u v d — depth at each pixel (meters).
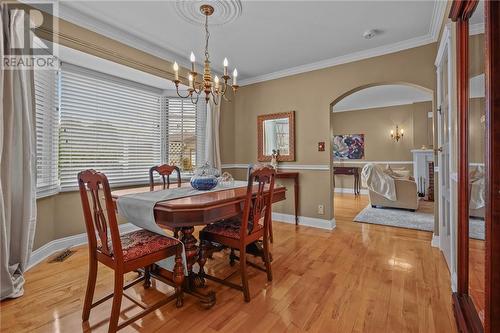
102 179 1.33
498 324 0.85
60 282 2.02
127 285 1.86
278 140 4.04
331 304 1.73
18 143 1.96
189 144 3.98
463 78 1.35
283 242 3.01
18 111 1.95
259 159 4.24
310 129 3.76
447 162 2.30
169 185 2.64
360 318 1.58
